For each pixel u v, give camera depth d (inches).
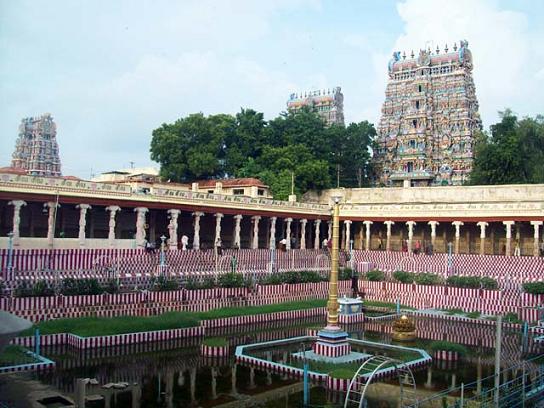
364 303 2089.1
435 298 2058.3
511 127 3221.0
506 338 1589.6
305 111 3895.2
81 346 1242.0
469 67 3966.5
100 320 1414.9
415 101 3939.5
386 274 2289.6
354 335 1599.4
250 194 2807.6
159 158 3257.9
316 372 1098.1
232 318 1610.5
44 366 1067.9
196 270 1963.6
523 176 3080.7
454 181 3759.8
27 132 4785.9
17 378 991.6
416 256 2409.0
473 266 2261.3
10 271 1546.5
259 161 3334.2
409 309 2016.5
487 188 2802.7
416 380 1118.4
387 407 931.3
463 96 3843.5
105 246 1968.5
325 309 1881.2
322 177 3206.2
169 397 964.6
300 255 2432.3
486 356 1355.8
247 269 2128.4
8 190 1717.5
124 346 1309.1
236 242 2442.2
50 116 4820.4
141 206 2066.9
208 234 2687.0
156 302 1621.6
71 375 1064.2
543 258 2133.4
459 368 1227.9
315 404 937.5
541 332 1633.9
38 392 902.4
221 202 2346.2
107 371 1110.4
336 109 5017.2
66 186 1862.7
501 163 3048.7
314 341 1439.5
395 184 3981.3
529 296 1872.5
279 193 3024.1
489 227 2701.8
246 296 1856.5
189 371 1139.3
